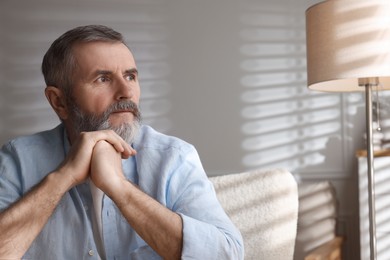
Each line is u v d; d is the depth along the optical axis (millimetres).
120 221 1367
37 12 4109
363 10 1812
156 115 4055
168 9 4051
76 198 1356
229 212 2148
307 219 3098
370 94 1988
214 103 4008
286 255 2102
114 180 1253
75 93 1384
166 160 1421
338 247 2953
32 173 1441
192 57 4027
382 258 2953
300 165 3914
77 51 1375
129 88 1365
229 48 3998
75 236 1342
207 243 1239
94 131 1304
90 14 4082
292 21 3934
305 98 3914
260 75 3967
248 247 2105
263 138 3961
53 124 4090
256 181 2160
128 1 4070
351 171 3834
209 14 4016
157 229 1232
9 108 4113
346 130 3846
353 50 1828
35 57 4105
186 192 1399
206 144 4012
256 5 3969
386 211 2947
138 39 4062
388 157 2941
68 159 1282
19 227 1200
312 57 1962
